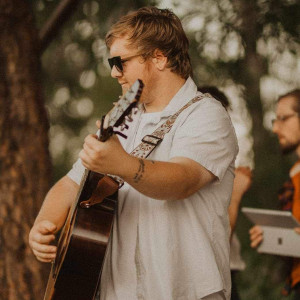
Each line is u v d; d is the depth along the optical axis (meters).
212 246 2.66
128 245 2.68
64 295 2.66
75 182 3.09
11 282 4.69
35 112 4.94
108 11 6.62
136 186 2.39
